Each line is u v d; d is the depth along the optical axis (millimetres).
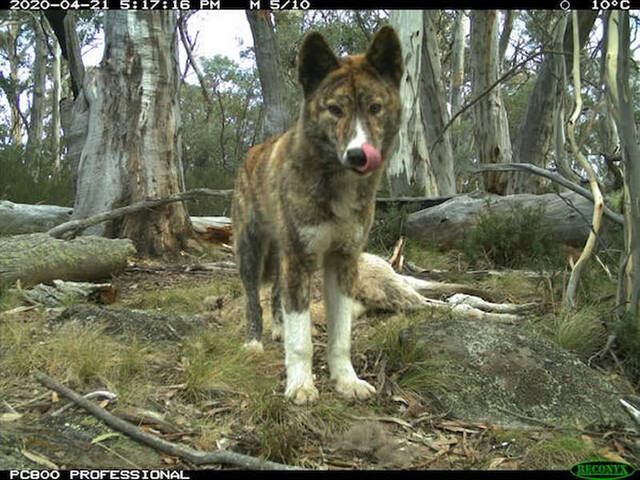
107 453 866
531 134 3453
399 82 1144
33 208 2570
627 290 1374
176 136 2473
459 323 1252
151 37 2379
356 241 1112
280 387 1112
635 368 1259
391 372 1174
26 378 1070
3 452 837
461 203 2615
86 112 2572
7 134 8023
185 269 2170
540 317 1543
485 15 3660
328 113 1052
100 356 1111
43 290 1601
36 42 7750
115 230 2334
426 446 957
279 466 848
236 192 1479
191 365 1092
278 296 1413
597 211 1468
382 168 1132
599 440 1002
